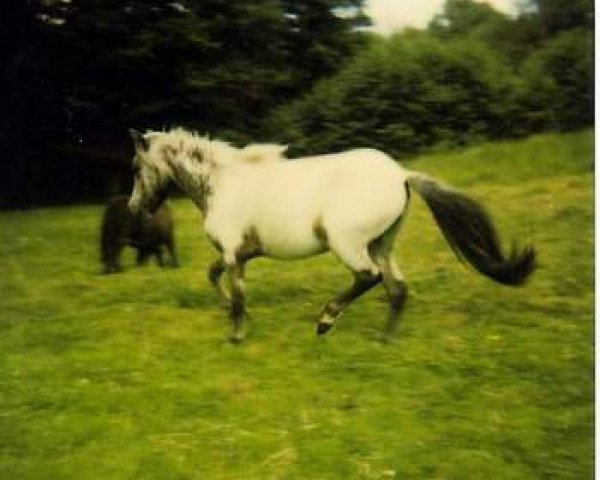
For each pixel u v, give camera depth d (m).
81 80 5.69
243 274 3.95
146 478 3.29
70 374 3.88
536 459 3.23
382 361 3.77
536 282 4.18
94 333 4.13
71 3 5.69
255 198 3.84
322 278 4.36
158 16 5.52
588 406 3.47
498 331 3.91
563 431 3.35
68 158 5.54
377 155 3.78
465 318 4.00
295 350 3.88
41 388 3.80
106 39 5.59
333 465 3.26
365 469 3.23
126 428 3.54
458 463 3.22
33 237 4.86
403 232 4.50
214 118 5.57
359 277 3.74
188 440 3.45
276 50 5.55
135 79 5.64
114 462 3.37
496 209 4.72
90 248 4.71
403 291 3.85
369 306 4.14
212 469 3.30
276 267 4.51
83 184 5.52
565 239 4.41
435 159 5.33
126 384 3.78
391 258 3.84
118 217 4.52
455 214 3.70
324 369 3.75
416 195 4.72
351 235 3.69
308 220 3.77
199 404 3.62
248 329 4.04
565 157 5.20
